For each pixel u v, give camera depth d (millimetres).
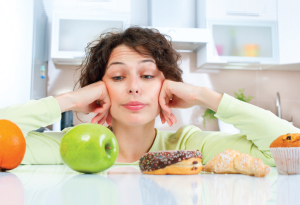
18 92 1803
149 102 929
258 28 2629
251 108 899
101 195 349
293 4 2564
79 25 2453
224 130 2510
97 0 2447
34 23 1961
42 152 905
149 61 927
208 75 2830
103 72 995
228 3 2568
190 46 2623
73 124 2555
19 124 829
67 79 2650
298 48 2533
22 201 303
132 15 2803
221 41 2584
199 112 2799
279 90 2896
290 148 596
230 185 439
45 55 2529
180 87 950
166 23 2578
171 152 597
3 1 1661
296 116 2885
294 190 392
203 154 959
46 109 864
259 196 343
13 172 635
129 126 955
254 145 895
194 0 2910
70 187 415
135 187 418
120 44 948
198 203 298
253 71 2887
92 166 599
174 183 460
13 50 1747
